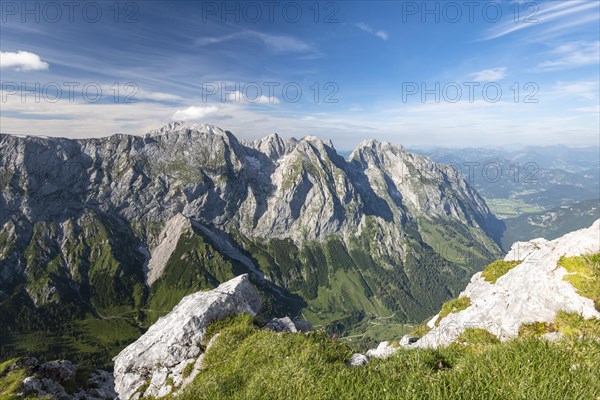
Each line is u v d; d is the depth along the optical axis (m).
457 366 8.47
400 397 7.14
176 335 20.72
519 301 17.00
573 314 13.77
